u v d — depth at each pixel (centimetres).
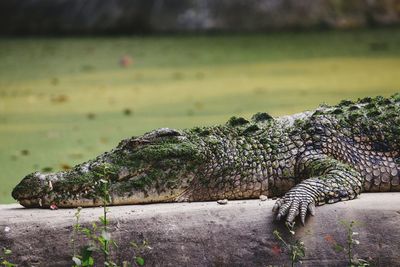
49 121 2347
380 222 967
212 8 4222
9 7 4347
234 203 1023
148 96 2714
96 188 1031
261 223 973
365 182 1084
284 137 1101
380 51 3541
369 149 1098
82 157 1833
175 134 1062
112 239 971
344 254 959
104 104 2600
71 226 979
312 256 961
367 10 4259
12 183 1589
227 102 2519
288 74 3053
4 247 977
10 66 3484
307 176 1076
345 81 2844
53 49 3884
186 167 1051
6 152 1912
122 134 2100
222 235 970
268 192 1087
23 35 4334
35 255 975
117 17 4256
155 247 970
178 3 4250
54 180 1035
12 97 2817
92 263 944
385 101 1156
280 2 4216
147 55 3653
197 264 967
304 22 4206
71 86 2997
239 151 1083
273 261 963
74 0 4309
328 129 1099
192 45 3869
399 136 1102
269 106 2409
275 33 4125
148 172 1043
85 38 4181
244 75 3075
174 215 983
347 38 3922
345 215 976
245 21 4200
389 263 959
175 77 3100
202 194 1067
